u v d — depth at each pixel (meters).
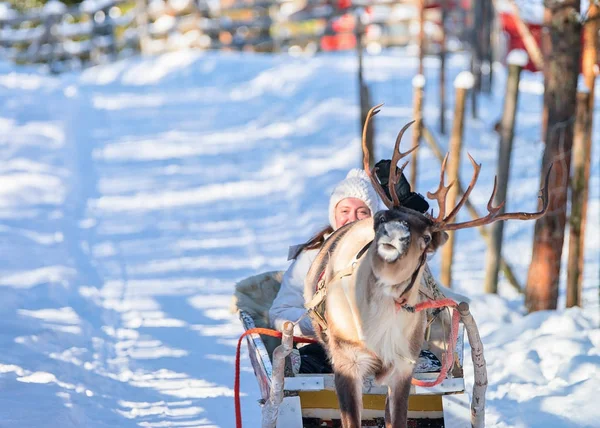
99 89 66.38
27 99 57.44
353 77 60.25
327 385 13.01
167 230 31.73
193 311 22.84
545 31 24.67
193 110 56.81
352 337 12.26
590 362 17.08
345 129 47.38
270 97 57.94
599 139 41.69
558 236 21.98
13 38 84.69
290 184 38.41
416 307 12.11
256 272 26.78
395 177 12.20
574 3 21.41
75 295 23.12
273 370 12.42
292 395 12.97
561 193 21.78
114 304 23.27
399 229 11.17
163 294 24.33
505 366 17.89
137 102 60.59
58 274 24.30
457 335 13.40
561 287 25.91
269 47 80.69
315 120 49.91
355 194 15.45
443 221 11.85
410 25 74.00
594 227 31.19
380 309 11.94
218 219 33.53
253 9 82.19
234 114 54.72
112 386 17.34
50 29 84.50
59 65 84.06
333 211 15.70
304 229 31.75
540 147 40.94
